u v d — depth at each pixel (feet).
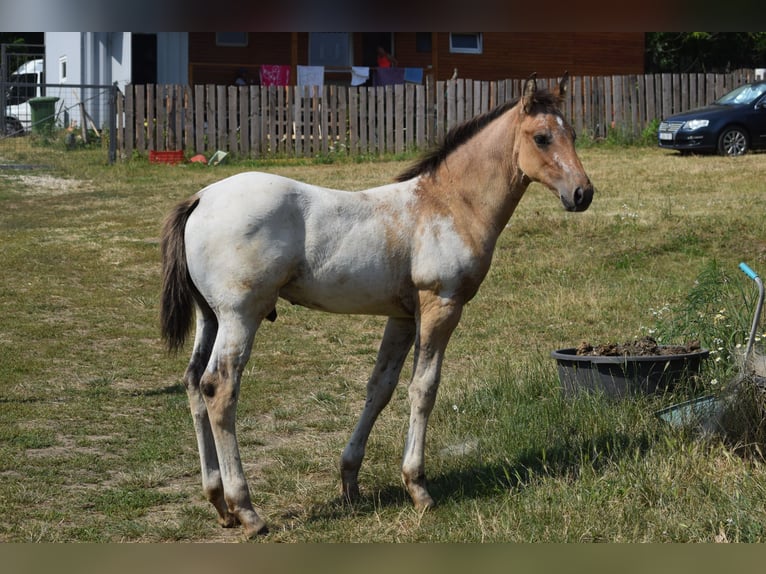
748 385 19.67
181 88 69.77
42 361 28.43
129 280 39.01
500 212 18.21
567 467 19.11
